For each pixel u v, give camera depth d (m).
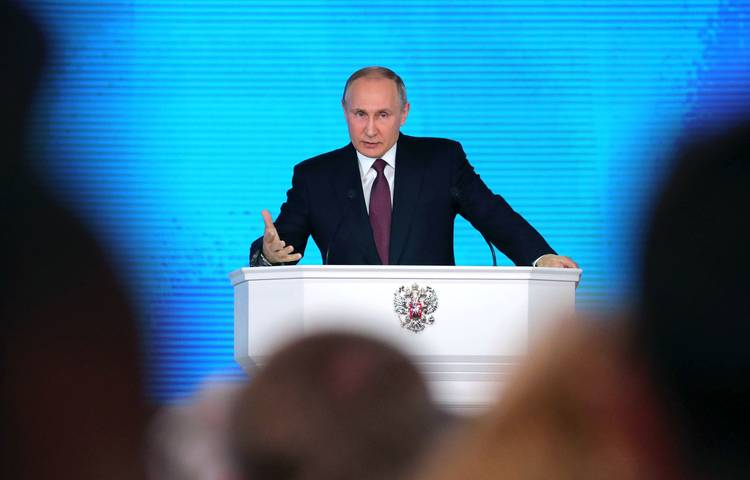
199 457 2.94
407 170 12.43
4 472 2.46
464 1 22.89
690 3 22.81
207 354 22.17
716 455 2.64
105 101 22.36
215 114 22.58
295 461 2.63
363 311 9.72
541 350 2.38
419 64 22.84
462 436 2.43
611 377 2.34
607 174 22.75
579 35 22.88
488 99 22.83
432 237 12.35
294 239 12.36
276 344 2.78
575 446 2.30
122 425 2.51
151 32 22.53
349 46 22.80
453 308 9.73
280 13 22.75
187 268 22.33
